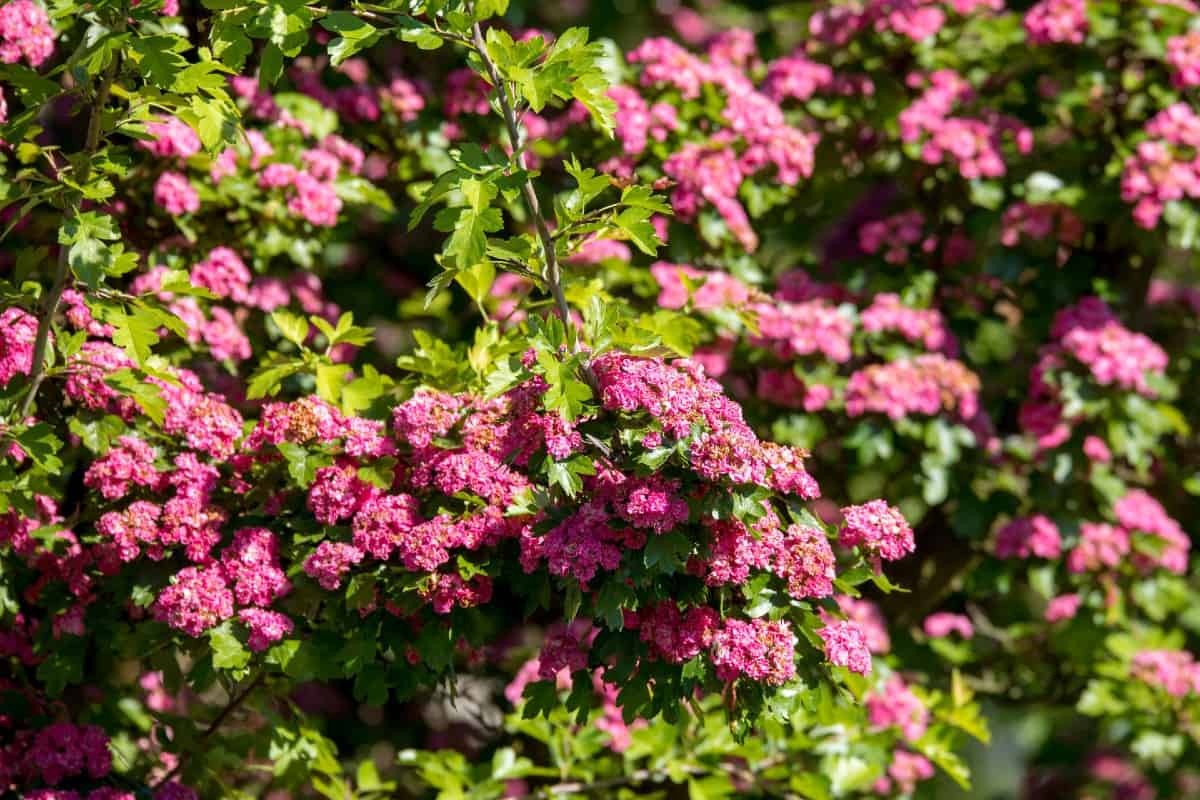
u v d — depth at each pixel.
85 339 2.00
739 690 1.87
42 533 1.99
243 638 1.93
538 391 1.85
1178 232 2.59
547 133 2.51
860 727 2.36
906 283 2.63
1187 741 2.63
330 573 1.92
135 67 1.89
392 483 1.97
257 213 2.31
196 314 2.22
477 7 1.85
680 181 2.42
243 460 2.00
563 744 2.33
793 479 1.86
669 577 1.86
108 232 1.88
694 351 2.45
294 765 2.16
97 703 2.16
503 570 1.94
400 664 1.96
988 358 2.64
